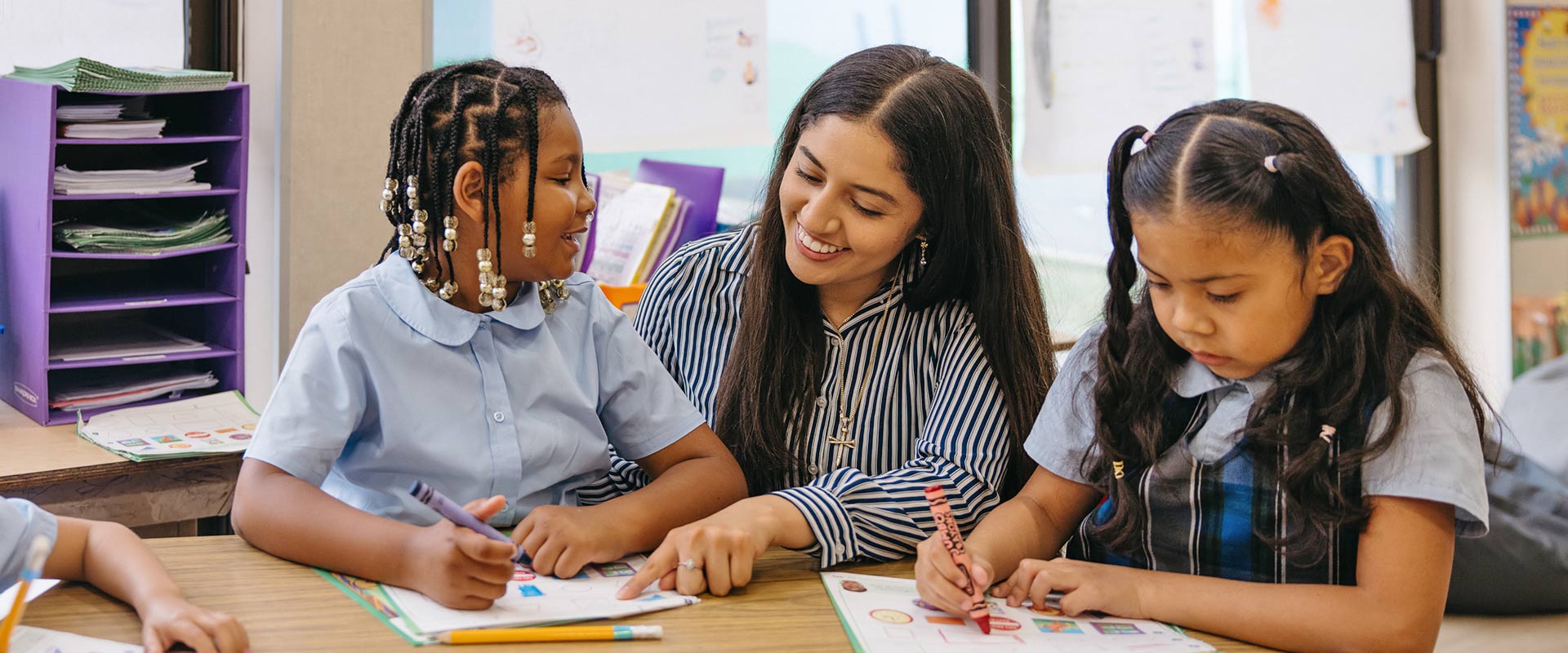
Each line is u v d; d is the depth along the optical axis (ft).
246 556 3.32
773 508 3.55
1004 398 4.12
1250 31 9.84
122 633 2.81
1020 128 9.01
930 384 4.25
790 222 4.01
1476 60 10.83
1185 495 3.51
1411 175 10.85
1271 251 3.02
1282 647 3.05
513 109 3.55
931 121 3.83
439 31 6.98
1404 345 3.22
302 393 3.47
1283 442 3.26
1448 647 4.96
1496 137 10.81
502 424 3.69
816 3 8.10
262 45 6.57
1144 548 3.61
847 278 3.98
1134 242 3.52
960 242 4.07
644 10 7.52
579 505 4.13
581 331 4.01
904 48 4.09
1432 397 3.17
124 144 5.56
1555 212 11.00
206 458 4.99
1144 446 3.50
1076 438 3.76
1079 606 3.17
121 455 4.93
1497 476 5.35
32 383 5.45
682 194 7.37
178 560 3.27
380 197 6.79
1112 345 3.57
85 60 5.17
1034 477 3.86
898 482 3.85
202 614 2.75
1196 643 3.02
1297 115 3.21
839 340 4.27
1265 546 3.41
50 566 3.01
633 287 6.79
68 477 4.73
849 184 3.78
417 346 3.61
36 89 5.33
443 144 3.56
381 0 6.64
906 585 3.39
